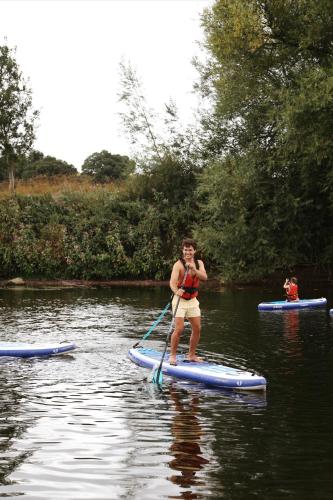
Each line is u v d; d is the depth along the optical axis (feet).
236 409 25.25
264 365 33.35
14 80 94.68
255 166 76.23
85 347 38.17
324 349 37.60
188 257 31.83
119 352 36.81
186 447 20.71
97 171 145.69
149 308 58.44
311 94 61.93
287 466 19.16
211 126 88.58
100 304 61.77
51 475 18.31
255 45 69.00
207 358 35.06
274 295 70.28
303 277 86.53
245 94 74.69
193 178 97.04
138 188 98.32
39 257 89.25
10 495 16.96
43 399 26.61
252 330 44.93
